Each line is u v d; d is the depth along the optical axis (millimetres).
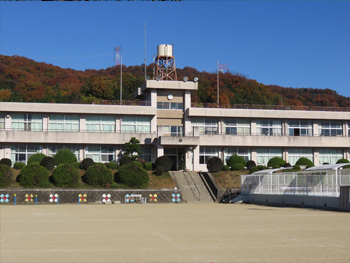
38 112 62250
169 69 70938
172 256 12273
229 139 66125
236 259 11781
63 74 140750
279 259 11742
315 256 12156
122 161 57562
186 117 66438
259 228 19375
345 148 70688
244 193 50562
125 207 40375
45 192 46344
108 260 11672
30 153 62125
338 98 149000
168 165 58062
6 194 45156
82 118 63938
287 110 68750
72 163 56781
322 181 36312
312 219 24219
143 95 71250
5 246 14172
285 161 66125
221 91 115375
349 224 21062
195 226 20562
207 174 58375
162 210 35000
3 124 61875
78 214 30000
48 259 11812
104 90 114438
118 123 64812
